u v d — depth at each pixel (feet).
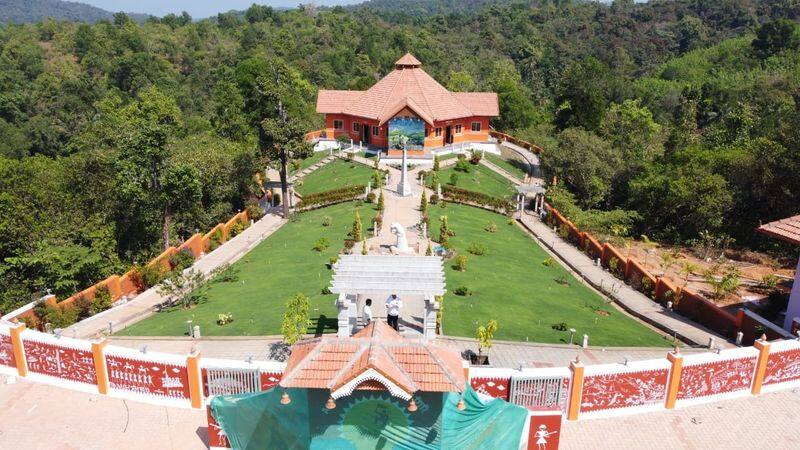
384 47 599.57
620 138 272.51
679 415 76.95
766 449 71.10
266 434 63.82
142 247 168.96
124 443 70.33
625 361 75.10
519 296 120.47
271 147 182.39
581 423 74.64
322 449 59.16
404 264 92.58
